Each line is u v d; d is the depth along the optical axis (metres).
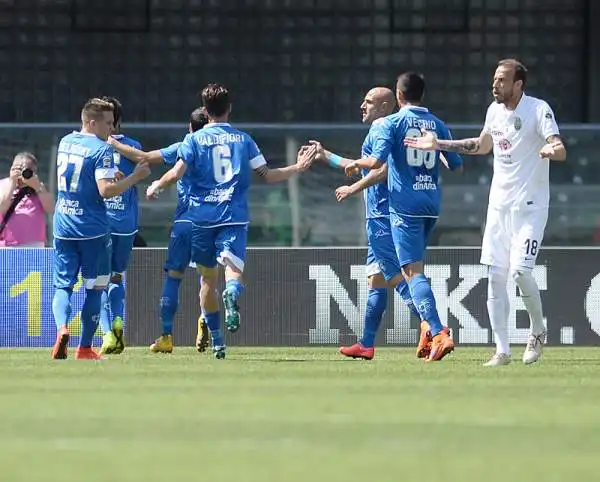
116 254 40.94
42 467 17.08
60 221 36.66
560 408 23.42
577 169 48.19
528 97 34.09
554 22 68.94
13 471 16.77
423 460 17.75
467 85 68.94
